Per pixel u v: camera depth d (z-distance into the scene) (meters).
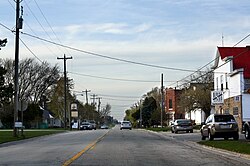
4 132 53.72
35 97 83.69
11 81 78.19
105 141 34.03
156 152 23.25
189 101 62.88
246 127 31.70
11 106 77.88
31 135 45.03
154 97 121.75
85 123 85.94
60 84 89.50
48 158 19.61
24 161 18.47
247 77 47.88
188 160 18.98
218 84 55.78
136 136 44.81
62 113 97.00
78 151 23.53
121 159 19.06
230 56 51.28
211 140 32.31
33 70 81.81
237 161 18.91
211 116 33.38
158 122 100.88
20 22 39.97
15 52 40.12
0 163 17.77
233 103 49.72
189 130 54.09
